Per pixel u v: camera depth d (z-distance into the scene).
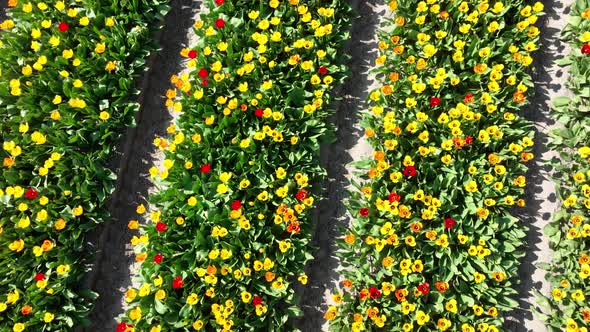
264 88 4.21
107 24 4.50
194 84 4.38
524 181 3.89
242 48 4.48
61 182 4.12
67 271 3.93
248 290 3.86
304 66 4.25
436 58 4.30
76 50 4.56
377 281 3.85
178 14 5.01
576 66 4.21
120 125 4.43
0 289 3.93
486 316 3.78
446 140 4.02
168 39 4.95
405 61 4.33
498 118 4.10
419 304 3.73
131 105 4.43
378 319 3.62
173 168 4.09
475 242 3.88
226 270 3.76
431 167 3.95
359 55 4.68
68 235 4.12
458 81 4.06
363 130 4.45
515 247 3.98
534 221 4.11
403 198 3.99
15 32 4.64
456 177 3.95
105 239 4.38
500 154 4.01
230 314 3.72
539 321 3.89
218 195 4.03
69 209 4.10
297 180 3.96
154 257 3.80
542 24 4.53
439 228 3.85
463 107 3.99
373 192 4.02
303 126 4.21
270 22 4.39
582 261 3.66
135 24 4.70
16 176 4.13
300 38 4.45
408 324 3.63
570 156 4.10
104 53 4.47
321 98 4.27
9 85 4.42
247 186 4.02
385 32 4.46
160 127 4.69
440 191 3.96
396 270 3.81
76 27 4.56
